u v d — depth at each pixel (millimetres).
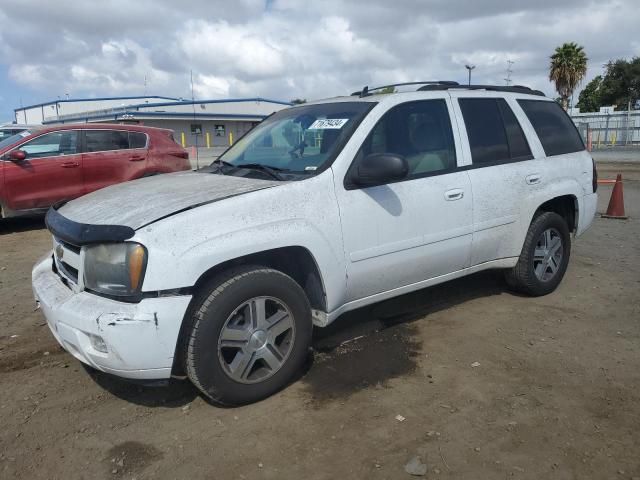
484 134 4551
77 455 2855
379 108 3924
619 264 6359
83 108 63406
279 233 3234
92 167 9281
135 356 2879
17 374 3754
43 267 3664
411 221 3895
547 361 3855
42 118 66938
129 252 2893
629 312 4781
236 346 3197
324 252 3449
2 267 6559
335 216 3500
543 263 5090
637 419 3123
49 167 8898
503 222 4578
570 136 5426
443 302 5078
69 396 3461
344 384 3561
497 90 4906
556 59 42062
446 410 3232
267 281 3234
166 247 2900
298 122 4223
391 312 4840
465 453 2830
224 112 48750
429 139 4152
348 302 3771
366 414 3199
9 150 8680
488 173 4441
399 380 3607
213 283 3111
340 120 3922
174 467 2758
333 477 2668
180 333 3039
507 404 3293
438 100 4316
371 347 4121
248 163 4102
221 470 2730
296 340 3430
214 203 3133
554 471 2689
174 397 3447
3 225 9508
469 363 3838
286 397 3408
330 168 3562
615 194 9375
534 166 4840
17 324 4648
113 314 2848
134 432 3062
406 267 3957
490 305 4984
